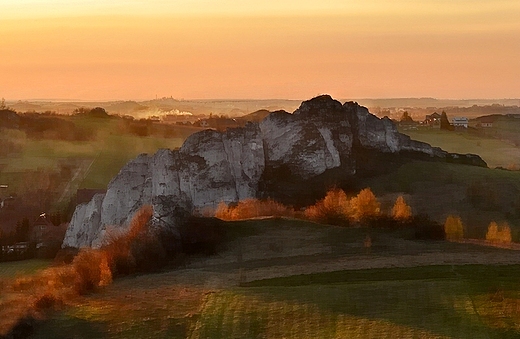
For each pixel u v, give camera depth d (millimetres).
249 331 66625
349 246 89750
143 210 104188
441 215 108812
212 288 75938
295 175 131375
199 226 94750
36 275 99062
